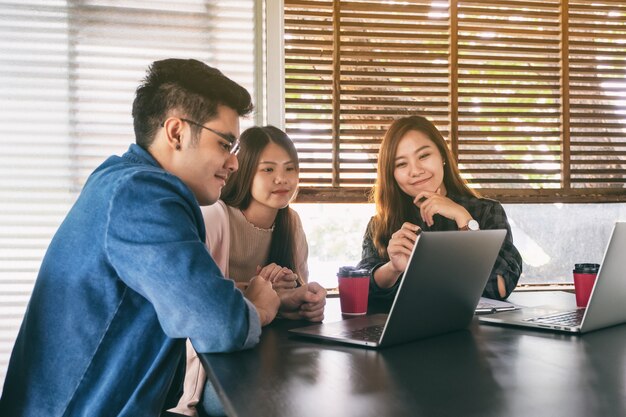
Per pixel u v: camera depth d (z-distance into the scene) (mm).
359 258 2797
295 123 2689
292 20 2686
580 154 2889
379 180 2297
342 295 1600
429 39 2783
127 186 1143
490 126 2812
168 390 1269
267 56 2676
